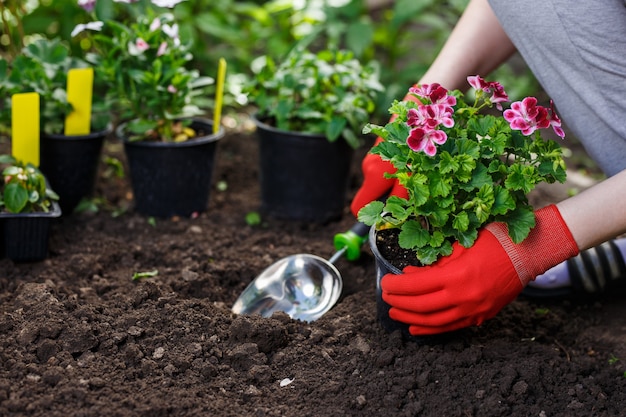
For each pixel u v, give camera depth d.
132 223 1.71
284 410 1.35
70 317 1.44
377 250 1.41
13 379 1.35
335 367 1.41
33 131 1.60
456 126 1.37
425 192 1.33
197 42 2.13
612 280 1.56
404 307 1.38
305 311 1.51
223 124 2.09
